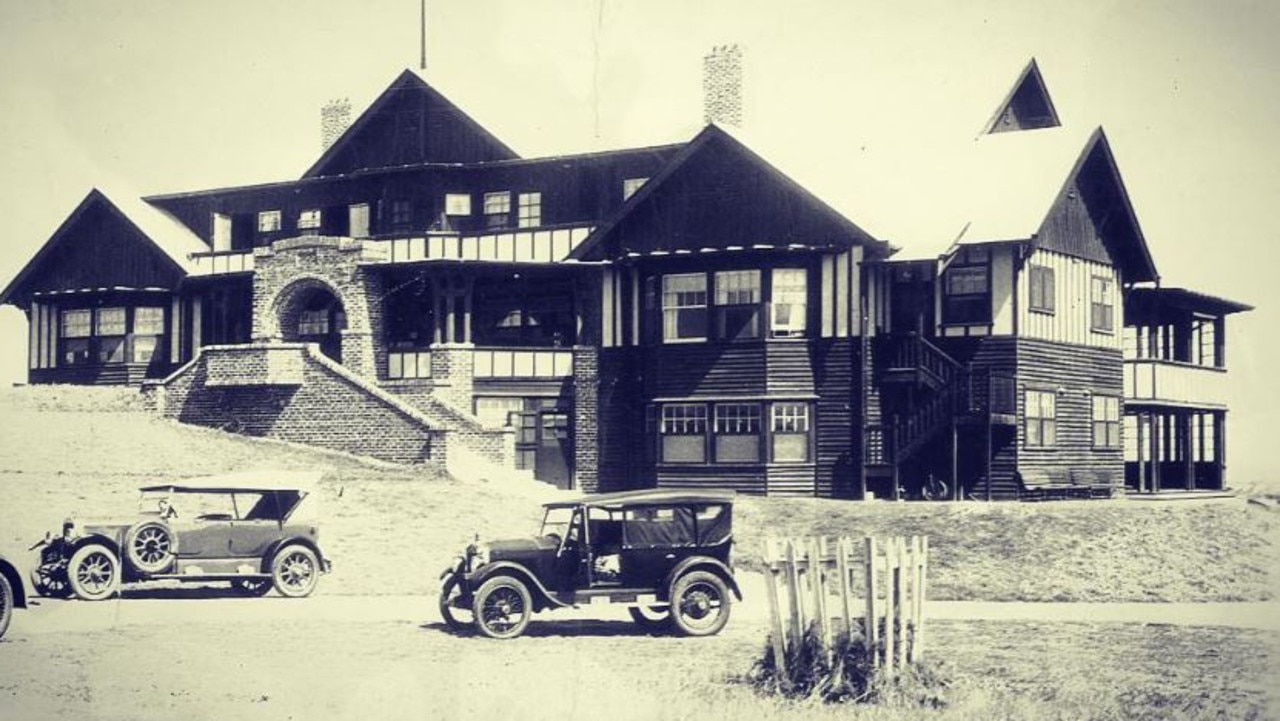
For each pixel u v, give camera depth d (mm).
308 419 38344
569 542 21875
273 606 24750
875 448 35406
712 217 37438
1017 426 34438
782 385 36219
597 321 39625
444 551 29219
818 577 18047
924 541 18109
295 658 20359
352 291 40938
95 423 37875
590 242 38438
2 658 20453
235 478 26047
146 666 19891
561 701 17766
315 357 38406
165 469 34188
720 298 36938
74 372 46406
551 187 42094
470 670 19578
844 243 35906
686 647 21047
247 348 38781
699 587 21969
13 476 32562
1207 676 19172
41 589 24922
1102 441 37562
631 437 39031
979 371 34188
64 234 46312
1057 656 20422
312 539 25828
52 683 18984
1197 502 32188
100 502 31328
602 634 22203
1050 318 35906
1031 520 30250
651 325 37938
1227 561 28000
